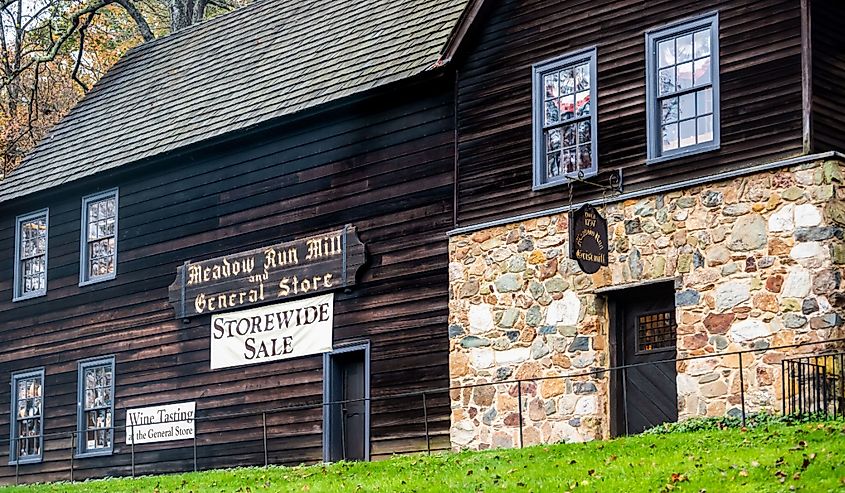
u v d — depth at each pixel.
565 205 18.50
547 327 18.41
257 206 23.12
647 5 18.00
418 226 20.50
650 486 12.99
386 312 20.75
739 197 16.64
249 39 25.84
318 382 21.58
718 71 17.12
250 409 22.59
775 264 16.19
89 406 25.94
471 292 19.44
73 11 38.44
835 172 16.00
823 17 16.72
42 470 26.44
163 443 24.08
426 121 20.69
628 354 17.86
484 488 14.11
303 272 22.02
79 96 42.72
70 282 26.58
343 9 24.12
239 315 23.09
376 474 16.61
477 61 19.98
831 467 12.57
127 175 25.52
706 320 16.72
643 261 17.45
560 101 18.86
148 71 27.95
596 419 17.69
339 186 21.81
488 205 19.50
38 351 27.00
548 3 19.19
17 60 36.81
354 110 21.70
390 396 19.45
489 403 18.95
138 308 25.08
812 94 16.30
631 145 17.88
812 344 15.66
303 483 16.92
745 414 15.98
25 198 27.27
